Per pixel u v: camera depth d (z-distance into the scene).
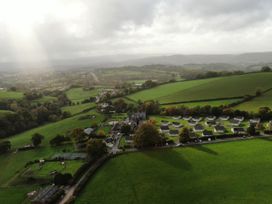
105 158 130.62
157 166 119.19
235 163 115.62
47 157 146.75
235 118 181.50
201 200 91.25
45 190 102.06
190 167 115.56
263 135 149.12
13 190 112.00
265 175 103.56
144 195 97.12
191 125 185.12
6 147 164.62
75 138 164.88
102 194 99.69
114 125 193.12
